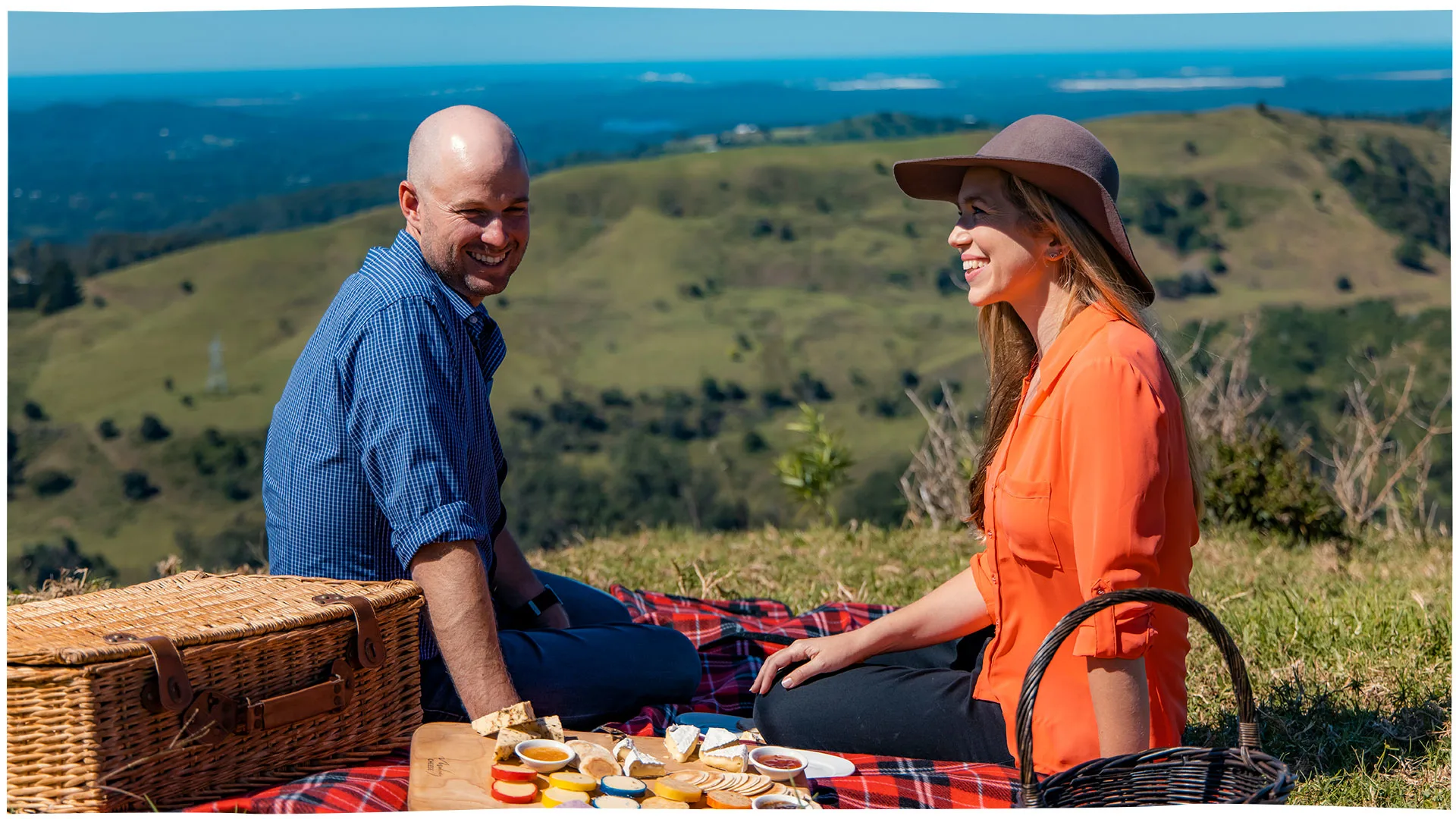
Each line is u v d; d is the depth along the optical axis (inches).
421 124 104.2
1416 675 129.9
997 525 96.0
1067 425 89.0
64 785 78.6
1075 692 93.7
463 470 100.3
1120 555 85.1
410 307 99.0
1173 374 94.6
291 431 102.7
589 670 105.7
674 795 83.6
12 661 77.7
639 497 2893.7
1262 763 76.8
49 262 4562.0
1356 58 5634.8
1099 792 80.9
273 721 87.7
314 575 103.6
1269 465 282.8
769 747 94.9
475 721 93.7
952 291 4133.9
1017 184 93.7
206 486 3152.1
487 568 104.8
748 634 135.9
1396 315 2960.1
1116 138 4623.5
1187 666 136.4
